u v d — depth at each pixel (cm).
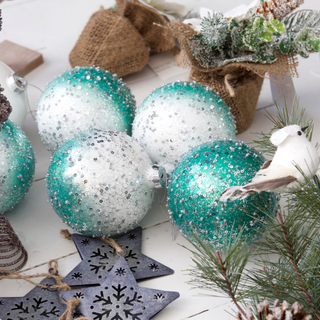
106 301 76
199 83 104
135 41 147
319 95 136
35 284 79
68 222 87
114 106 100
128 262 86
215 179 77
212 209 77
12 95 110
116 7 162
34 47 173
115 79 105
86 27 150
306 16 110
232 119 100
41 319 75
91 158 82
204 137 92
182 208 80
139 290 77
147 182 86
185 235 85
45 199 108
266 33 97
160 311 78
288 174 67
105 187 81
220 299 80
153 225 99
